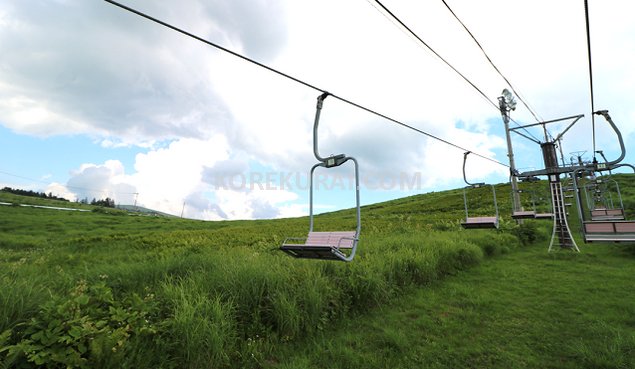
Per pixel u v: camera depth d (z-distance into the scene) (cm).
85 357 297
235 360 396
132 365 320
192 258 676
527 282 787
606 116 885
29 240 2733
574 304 603
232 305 454
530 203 3866
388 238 1198
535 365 390
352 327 516
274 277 525
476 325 519
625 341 418
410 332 493
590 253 1191
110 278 571
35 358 262
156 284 534
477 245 1145
